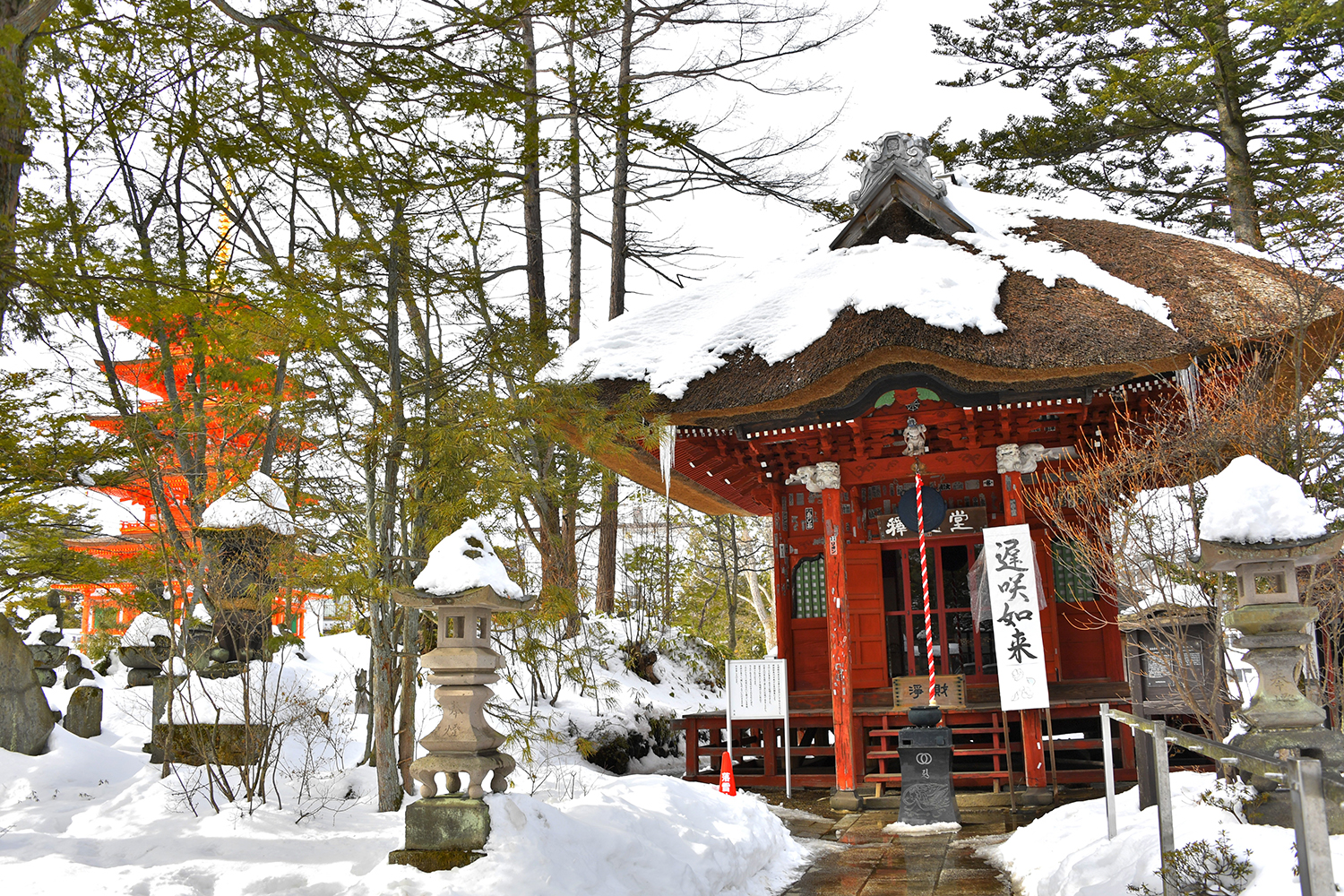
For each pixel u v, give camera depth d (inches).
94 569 629.0
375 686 348.8
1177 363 417.4
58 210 298.2
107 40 335.3
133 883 248.1
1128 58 848.9
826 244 553.6
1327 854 127.8
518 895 221.5
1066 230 522.3
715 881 286.2
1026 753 455.2
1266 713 228.4
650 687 737.0
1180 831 232.2
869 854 362.9
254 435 541.0
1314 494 350.9
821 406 461.4
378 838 292.8
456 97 301.6
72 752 410.9
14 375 513.0
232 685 407.5
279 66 300.2
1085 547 410.6
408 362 386.0
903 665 561.0
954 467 508.4
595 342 521.7
